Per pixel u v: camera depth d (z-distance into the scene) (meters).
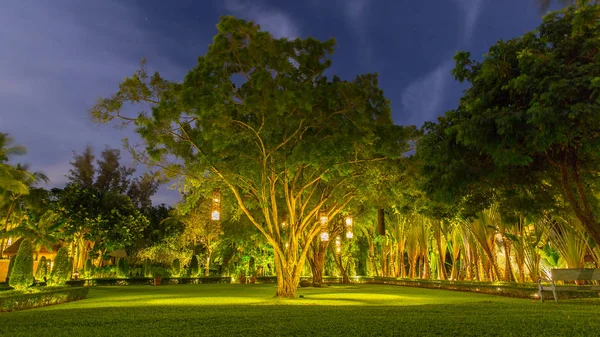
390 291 24.03
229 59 16.25
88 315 10.74
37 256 40.44
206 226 39.41
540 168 9.91
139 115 16.58
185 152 18.33
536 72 7.97
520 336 6.73
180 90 16.11
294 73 16.73
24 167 37.41
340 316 9.63
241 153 17.41
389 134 17.62
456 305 12.59
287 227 24.70
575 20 7.52
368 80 17.28
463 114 9.57
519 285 19.31
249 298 17.80
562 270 13.01
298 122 15.95
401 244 37.06
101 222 37.78
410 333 7.16
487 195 11.58
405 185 19.17
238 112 15.69
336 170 18.52
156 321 9.32
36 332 8.14
